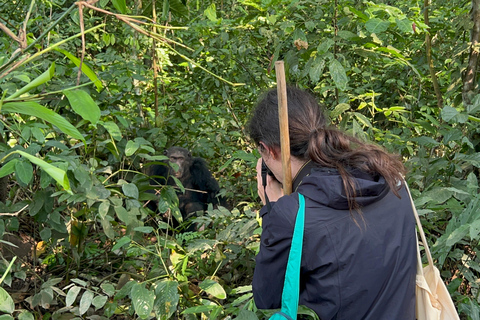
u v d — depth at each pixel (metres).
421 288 1.84
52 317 2.91
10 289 3.56
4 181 3.47
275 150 2.07
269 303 1.90
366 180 1.76
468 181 3.27
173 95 6.86
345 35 3.57
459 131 3.43
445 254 2.76
